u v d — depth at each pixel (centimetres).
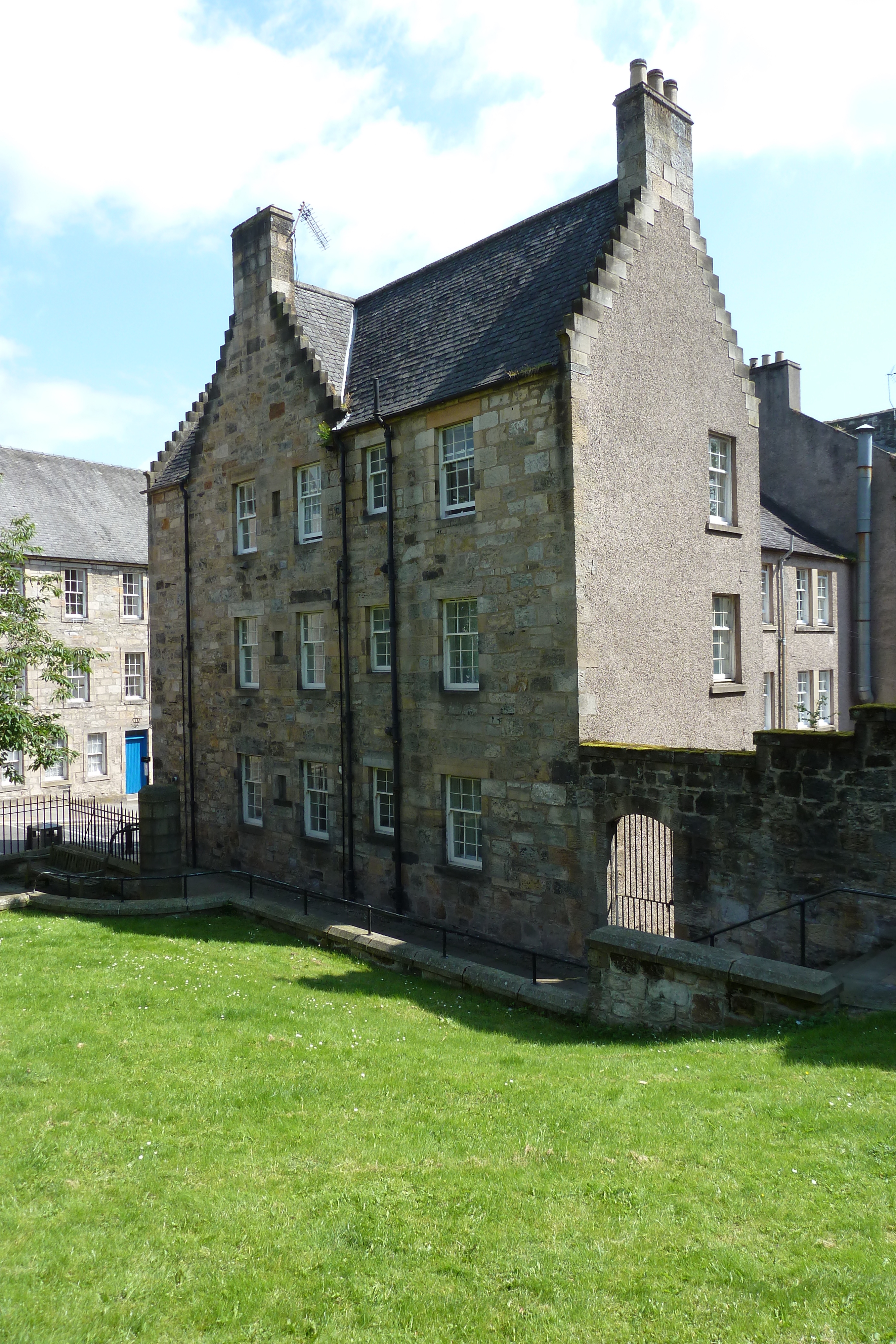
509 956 1620
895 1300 496
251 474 2280
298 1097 875
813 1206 594
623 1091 835
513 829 1636
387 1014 1186
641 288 1670
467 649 1755
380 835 1934
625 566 1619
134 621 3969
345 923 1833
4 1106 841
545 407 1570
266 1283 566
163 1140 777
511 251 1942
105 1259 597
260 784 2323
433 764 1794
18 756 3500
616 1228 596
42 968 1327
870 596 2741
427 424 1788
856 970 1074
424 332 1997
